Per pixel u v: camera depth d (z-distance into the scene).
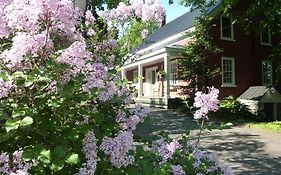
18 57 2.38
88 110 2.55
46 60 2.51
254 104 19.48
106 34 3.89
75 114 2.46
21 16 2.51
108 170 2.44
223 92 21.53
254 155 8.73
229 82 22.19
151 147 3.24
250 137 11.37
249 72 23.02
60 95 2.36
